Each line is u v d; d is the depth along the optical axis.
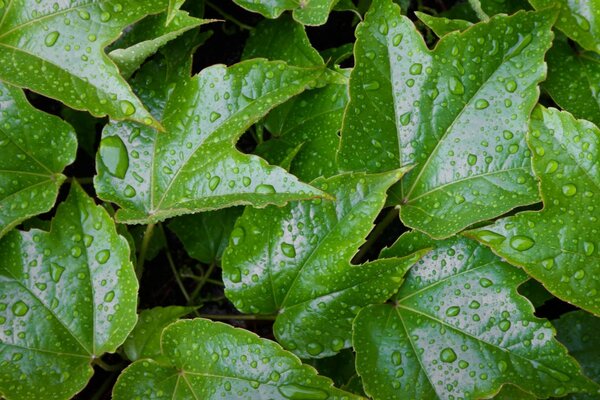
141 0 0.47
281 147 0.49
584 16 0.48
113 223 0.47
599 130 0.46
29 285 0.46
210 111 0.47
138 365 0.46
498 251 0.45
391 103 0.47
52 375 0.46
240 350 0.46
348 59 0.53
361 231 0.46
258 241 0.47
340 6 0.49
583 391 0.45
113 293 0.46
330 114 0.48
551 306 0.50
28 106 0.47
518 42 0.47
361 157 0.47
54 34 0.46
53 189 0.47
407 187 0.47
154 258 0.53
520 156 0.46
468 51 0.47
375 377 0.46
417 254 0.46
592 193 0.46
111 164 0.47
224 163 0.46
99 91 0.46
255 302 0.47
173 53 0.48
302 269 0.46
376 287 0.46
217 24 0.53
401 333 0.46
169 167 0.47
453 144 0.47
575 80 0.48
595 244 0.45
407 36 0.47
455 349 0.46
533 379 0.45
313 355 0.47
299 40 0.48
